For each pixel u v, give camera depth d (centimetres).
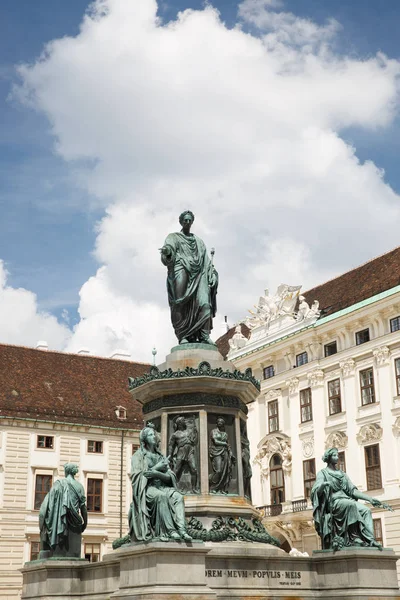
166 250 1528
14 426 4591
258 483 4556
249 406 4741
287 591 1259
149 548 1074
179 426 1411
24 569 1405
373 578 1266
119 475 4806
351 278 4581
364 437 3962
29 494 4512
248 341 4919
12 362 5041
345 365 4138
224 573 1228
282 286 4709
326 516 1345
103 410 4978
